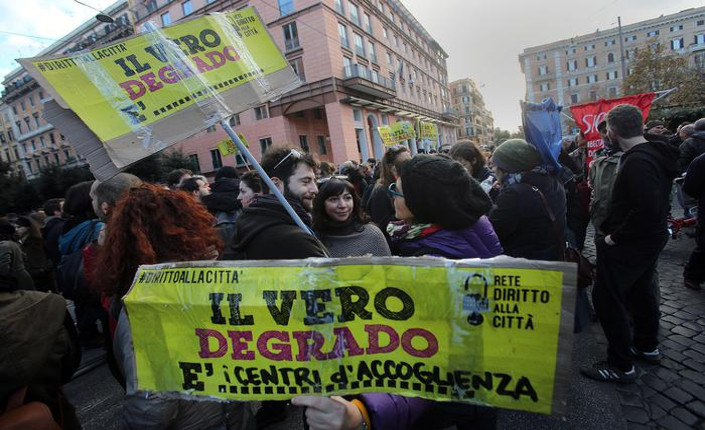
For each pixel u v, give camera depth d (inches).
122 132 52.7
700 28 1914.4
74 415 60.9
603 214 99.4
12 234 149.8
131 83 54.7
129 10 1051.9
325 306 34.5
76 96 51.3
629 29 2047.2
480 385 32.7
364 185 191.3
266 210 61.9
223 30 63.6
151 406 39.3
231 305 35.5
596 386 89.9
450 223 46.6
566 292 30.4
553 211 80.2
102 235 75.6
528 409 31.7
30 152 1578.5
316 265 34.6
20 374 48.7
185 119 56.9
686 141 197.3
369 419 35.1
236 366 35.7
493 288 31.8
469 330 32.5
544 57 2268.7
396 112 1173.1
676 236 201.0
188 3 927.7
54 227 154.6
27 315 51.1
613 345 88.7
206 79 59.6
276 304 35.0
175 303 36.3
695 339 103.4
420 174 47.2
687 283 137.6
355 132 900.0
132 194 49.9
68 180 914.1
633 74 845.8
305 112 944.9
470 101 2886.3
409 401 36.5
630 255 83.0
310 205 89.0
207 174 989.2
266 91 63.2
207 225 53.8
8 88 1547.7
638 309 94.5
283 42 869.8
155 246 47.1
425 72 1540.4
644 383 88.4
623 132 82.0
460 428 44.6
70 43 1269.7
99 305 132.0
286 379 35.1
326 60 824.3
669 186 82.0
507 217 79.9
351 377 34.8
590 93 2174.0
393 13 1264.8
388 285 33.7
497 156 85.2
